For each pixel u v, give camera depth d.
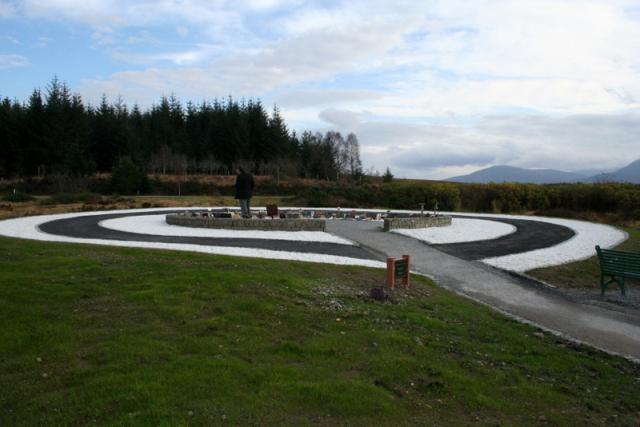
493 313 9.83
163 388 5.23
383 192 40.97
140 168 62.78
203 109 93.00
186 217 23.11
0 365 5.78
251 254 14.62
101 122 73.50
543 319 9.83
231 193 62.59
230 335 6.98
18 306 7.67
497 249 17.59
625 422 5.49
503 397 5.87
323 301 9.19
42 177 62.97
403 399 5.54
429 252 16.77
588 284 13.04
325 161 79.38
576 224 26.72
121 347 6.29
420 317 8.83
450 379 6.14
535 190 36.75
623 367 7.31
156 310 7.84
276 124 82.62
